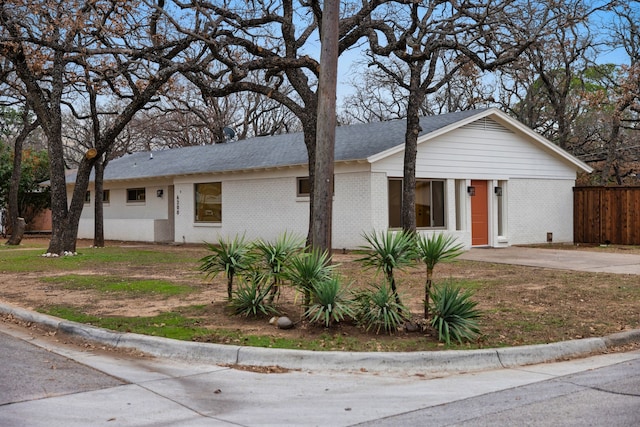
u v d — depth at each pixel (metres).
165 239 26.91
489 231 21.83
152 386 6.16
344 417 5.25
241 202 23.14
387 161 19.16
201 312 9.29
